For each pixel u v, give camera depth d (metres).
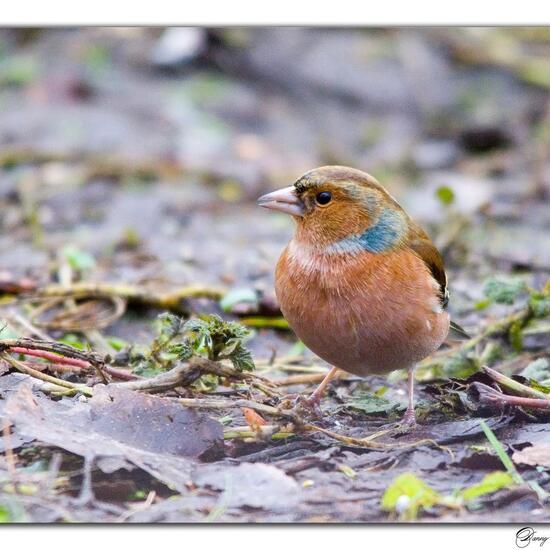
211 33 24.23
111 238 15.37
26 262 13.90
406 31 25.44
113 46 24.16
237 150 20.55
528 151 21.44
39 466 7.34
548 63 24.89
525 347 11.08
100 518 6.73
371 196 8.45
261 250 14.95
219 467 7.37
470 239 15.86
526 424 8.44
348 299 8.28
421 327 8.36
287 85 23.78
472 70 24.81
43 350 8.98
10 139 19.78
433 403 9.23
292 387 10.00
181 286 13.06
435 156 21.05
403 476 7.02
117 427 7.65
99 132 20.48
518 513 7.03
